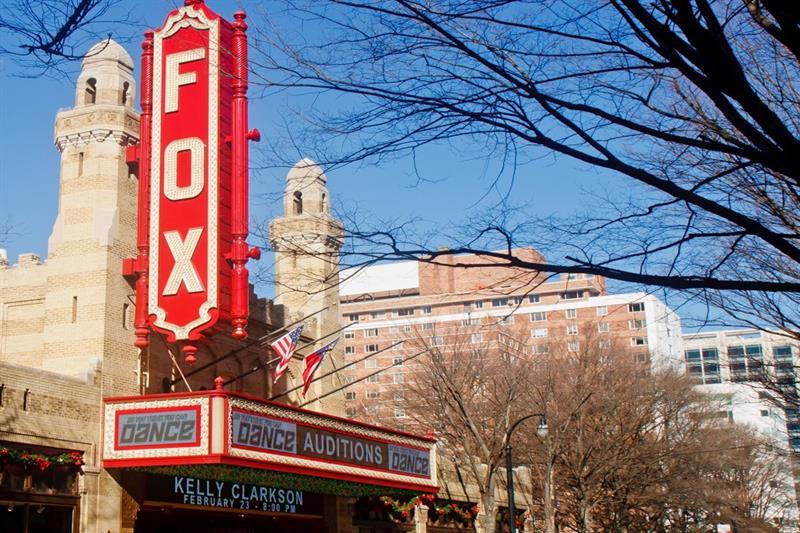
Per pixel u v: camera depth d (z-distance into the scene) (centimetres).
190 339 3372
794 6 859
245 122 3538
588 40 1013
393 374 15425
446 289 12794
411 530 4984
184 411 3123
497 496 6072
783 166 932
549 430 5597
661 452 6153
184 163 3488
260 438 3256
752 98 920
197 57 3525
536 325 15138
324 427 3644
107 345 3391
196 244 3412
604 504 6481
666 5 929
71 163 3612
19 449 2950
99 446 3241
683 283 1002
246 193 3497
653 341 13900
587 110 1003
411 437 4325
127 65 3775
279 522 4253
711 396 7138
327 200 4575
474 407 5844
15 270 3706
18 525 2919
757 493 9719
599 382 6100
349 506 4572
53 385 3112
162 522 3612
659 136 989
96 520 3167
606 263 1088
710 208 980
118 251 3522
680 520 7456
